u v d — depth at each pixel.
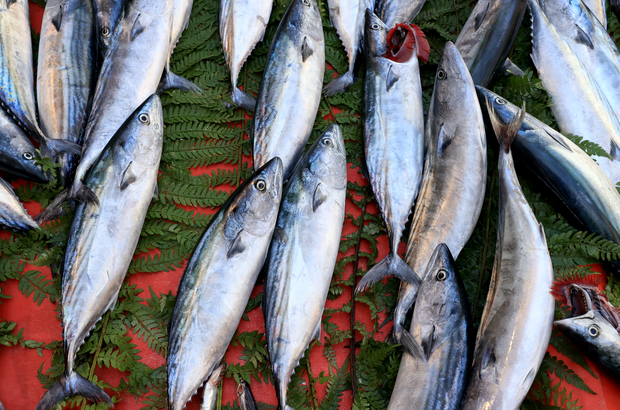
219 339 0.95
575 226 1.06
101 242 0.98
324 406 0.96
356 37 1.17
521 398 0.94
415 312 0.98
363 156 1.09
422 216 1.04
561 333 1.00
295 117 1.08
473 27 1.16
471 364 0.96
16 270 1.00
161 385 0.96
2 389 0.97
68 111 1.08
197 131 1.11
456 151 1.05
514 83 1.12
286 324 0.97
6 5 1.11
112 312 0.99
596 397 0.99
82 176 1.02
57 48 1.10
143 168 1.02
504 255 0.99
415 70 1.11
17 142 1.04
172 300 1.00
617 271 1.03
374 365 0.97
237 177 1.09
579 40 1.17
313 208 1.01
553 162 1.06
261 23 1.16
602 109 1.12
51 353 0.99
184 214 1.05
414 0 1.20
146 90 1.09
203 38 1.17
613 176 1.10
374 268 1.00
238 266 0.97
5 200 1.00
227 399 0.98
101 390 0.94
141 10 1.10
